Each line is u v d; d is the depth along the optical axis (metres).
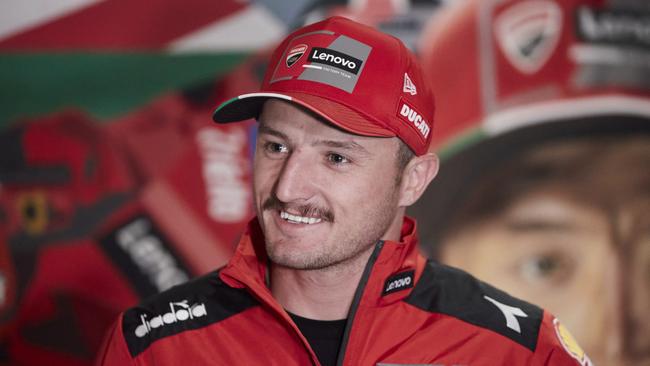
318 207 2.09
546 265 5.31
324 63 2.15
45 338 5.12
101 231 5.12
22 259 5.09
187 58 5.11
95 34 5.05
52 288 5.11
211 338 2.30
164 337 2.30
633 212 5.33
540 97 5.23
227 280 2.36
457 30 5.14
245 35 5.12
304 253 2.10
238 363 2.26
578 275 5.32
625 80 5.29
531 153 5.26
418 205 5.25
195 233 5.15
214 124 5.13
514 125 5.23
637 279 5.34
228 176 5.16
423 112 2.26
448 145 5.21
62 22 5.04
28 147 5.05
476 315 2.37
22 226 5.08
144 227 5.13
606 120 5.28
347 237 2.12
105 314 5.13
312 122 2.08
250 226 2.40
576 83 5.25
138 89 5.09
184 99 5.12
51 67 5.05
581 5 5.23
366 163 2.11
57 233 5.09
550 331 2.40
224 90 5.14
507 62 5.20
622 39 5.27
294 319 2.30
